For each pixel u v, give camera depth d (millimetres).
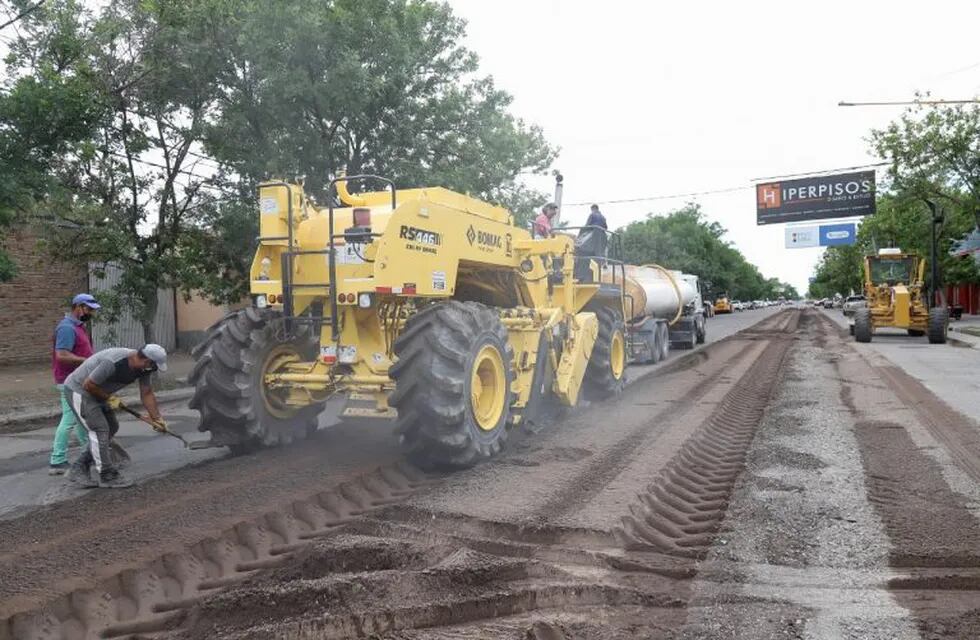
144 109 14094
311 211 7453
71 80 10562
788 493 5980
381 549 4551
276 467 6746
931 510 5457
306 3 13359
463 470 6723
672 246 56719
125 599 4176
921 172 24312
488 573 4207
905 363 16250
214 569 4629
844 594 4062
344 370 7098
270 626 3613
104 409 6652
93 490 6352
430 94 16281
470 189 16375
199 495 5793
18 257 19141
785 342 24062
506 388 7230
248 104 14227
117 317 14594
